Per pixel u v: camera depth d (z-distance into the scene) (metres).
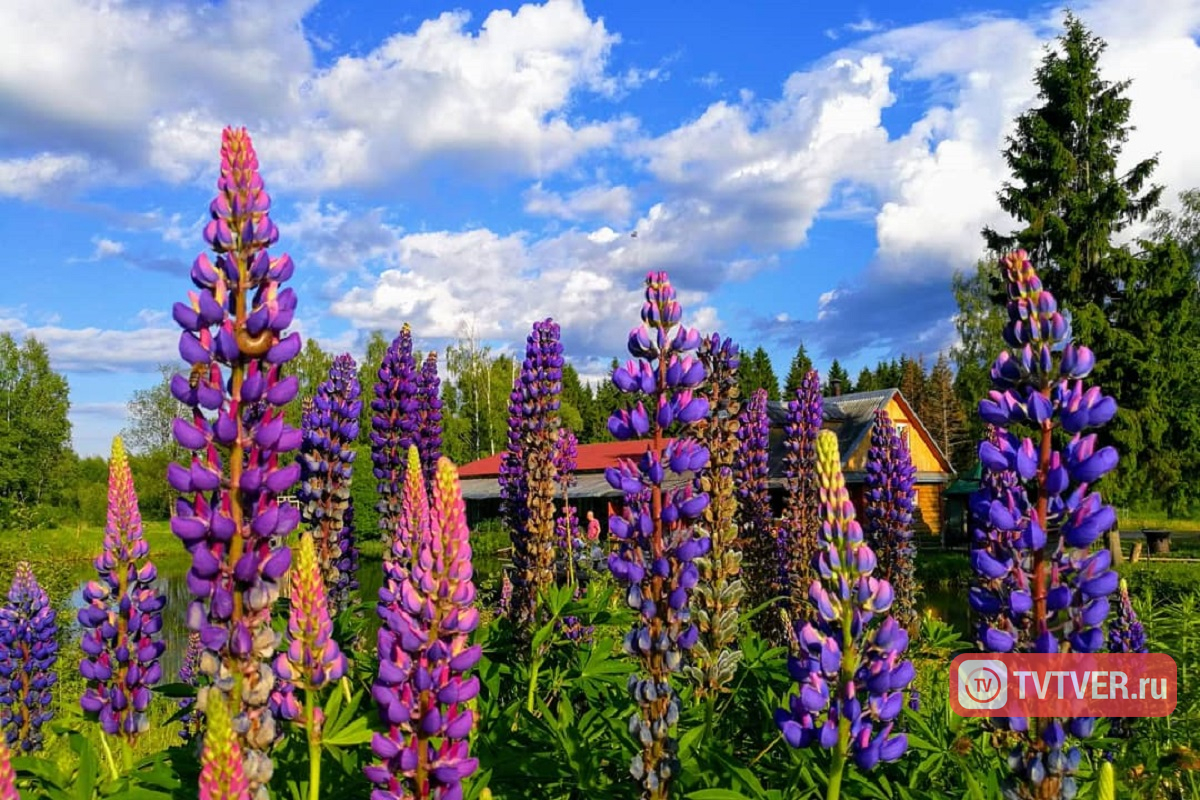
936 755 5.25
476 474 54.75
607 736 5.34
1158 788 6.10
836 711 3.90
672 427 4.76
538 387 9.98
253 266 3.48
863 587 3.86
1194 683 7.57
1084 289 35.50
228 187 3.49
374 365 67.12
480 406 81.25
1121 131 35.91
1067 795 3.72
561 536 11.73
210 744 2.59
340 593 7.95
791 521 11.06
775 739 5.42
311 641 3.83
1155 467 34.09
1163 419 33.50
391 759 3.54
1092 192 35.72
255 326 3.41
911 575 10.32
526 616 7.80
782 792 4.49
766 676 6.30
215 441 3.46
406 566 4.97
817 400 11.52
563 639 6.90
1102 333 33.50
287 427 3.53
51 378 69.75
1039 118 36.06
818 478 4.01
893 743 3.88
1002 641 3.77
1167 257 33.97
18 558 21.25
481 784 4.30
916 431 46.88
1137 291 34.19
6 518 28.55
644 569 4.54
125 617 5.20
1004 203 37.03
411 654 3.59
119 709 5.15
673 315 4.70
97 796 4.32
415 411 10.17
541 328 10.15
